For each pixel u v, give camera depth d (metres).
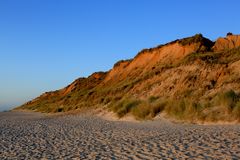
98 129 17.25
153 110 20.95
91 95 49.28
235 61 27.09
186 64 31.08
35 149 11.01
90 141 12.48
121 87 40.44
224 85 22.92
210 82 24.72
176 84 28.59
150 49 50.72
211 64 27.94
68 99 59.19
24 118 37.44
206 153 8.51
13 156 9.80
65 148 11.01
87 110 36.72
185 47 42.62
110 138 13.05
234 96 17.45
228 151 8.53
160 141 11.12
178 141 10.76
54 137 14.38
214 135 11.41
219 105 17.53
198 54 37.50
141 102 25.03
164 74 33.00
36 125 22.47
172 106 19.92
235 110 15.78
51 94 97.88
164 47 47.19
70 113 39.28
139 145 10.68
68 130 17.56
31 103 106.94
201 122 16.61
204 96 22.59
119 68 56.41
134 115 22.56
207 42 43.06
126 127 17.50
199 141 10.39
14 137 14.70
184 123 17.20
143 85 34.53
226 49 37.41
